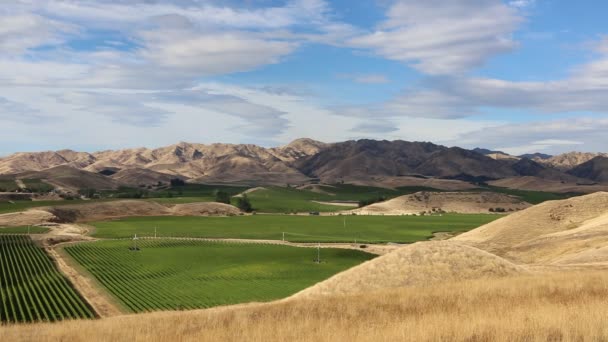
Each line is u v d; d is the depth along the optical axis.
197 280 117.06
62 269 125.44
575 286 31.25
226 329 25.27
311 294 50.44
